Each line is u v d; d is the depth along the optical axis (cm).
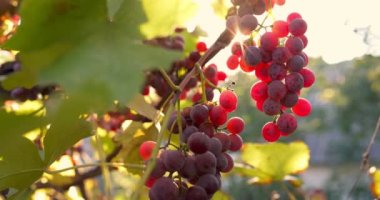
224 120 64
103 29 52
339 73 451
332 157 481
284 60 64
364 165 95
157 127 74
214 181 60
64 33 51
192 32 83
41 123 62
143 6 54
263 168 104
